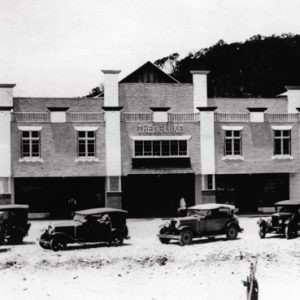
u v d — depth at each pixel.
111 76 45.94
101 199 43.09
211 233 26.69
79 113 40.91
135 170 41.19
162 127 41.81
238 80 97.00
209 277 18.38
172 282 17.70
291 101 49.94
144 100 49.78
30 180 41.81
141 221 39.44
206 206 27.17
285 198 45.72
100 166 41.00
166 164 41.62
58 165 40.44
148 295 16.03
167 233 26.52
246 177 45.41
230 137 42.72
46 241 24.56
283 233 27.62
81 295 16.14
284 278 18.03
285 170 43.25
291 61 93.31
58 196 42.44
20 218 27.05
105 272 19.39
